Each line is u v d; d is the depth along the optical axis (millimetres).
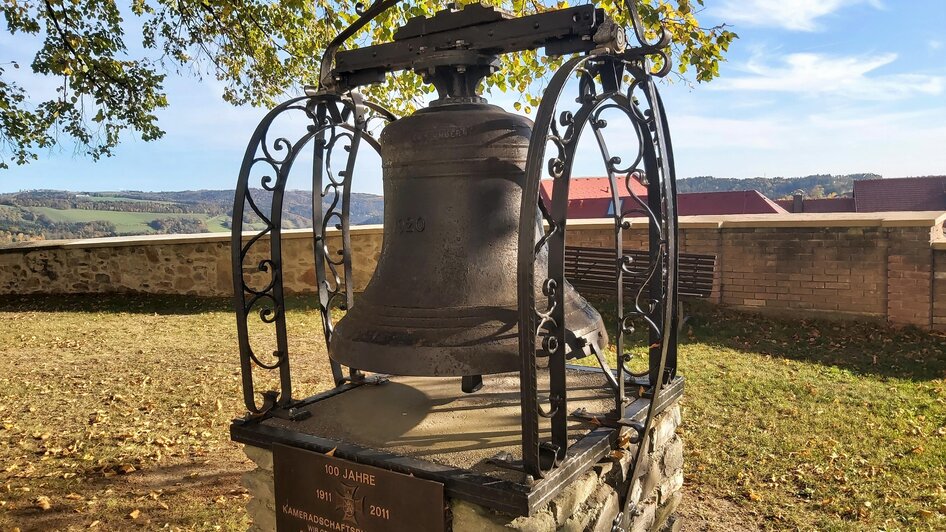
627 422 2562
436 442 2473
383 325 2395
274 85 8188
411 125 2469
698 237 8273
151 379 6547
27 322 9383
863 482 4094
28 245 11180
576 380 3322
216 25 8266
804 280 7734
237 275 2697
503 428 2627
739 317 7984
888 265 7277
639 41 2541
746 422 5125
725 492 4078
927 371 6219
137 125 9234
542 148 1936
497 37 2432
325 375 6617
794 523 3688
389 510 2270
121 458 4625
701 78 5133
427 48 2615
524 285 1928
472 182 2441
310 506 2484
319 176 3275
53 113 8820
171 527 3727
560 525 2188
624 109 2506
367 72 2867
